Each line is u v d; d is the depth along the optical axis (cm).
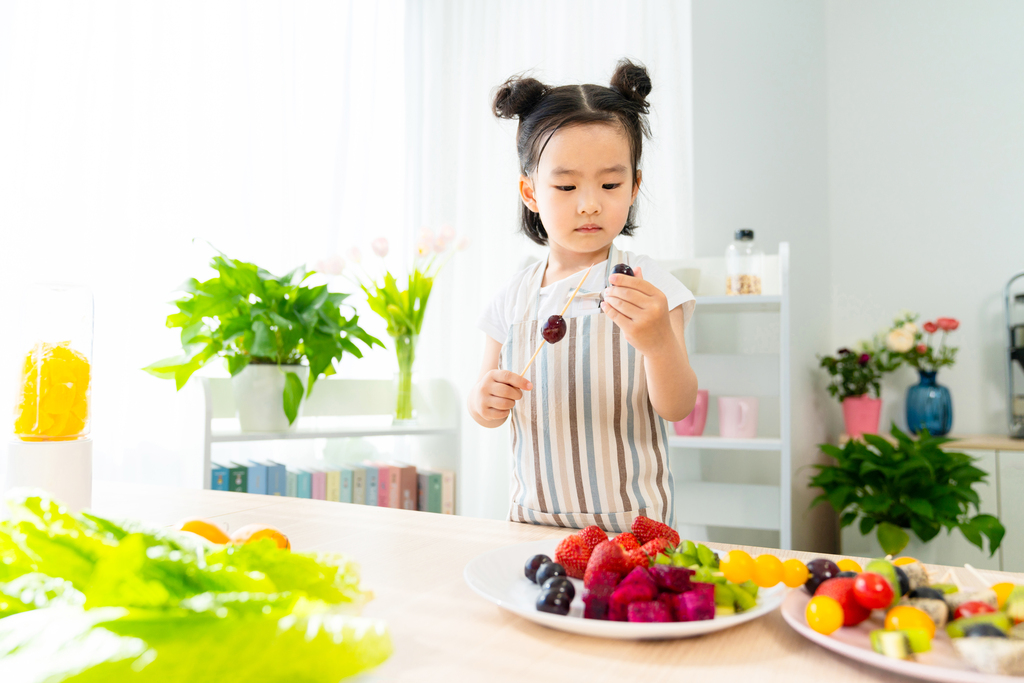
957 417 276
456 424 219
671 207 245
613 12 260
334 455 243
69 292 70
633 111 103
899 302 288
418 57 283
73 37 190
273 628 29
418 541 73
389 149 270
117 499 96
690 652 43
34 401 68
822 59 298
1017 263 272
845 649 39
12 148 177
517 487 112
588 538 57
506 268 267
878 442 219
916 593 44
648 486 103
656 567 47
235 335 176
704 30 248
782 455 191
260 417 181
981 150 279
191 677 27
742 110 255
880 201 293
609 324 104
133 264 199
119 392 195
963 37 284
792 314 249
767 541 242
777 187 260
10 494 36
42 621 29
